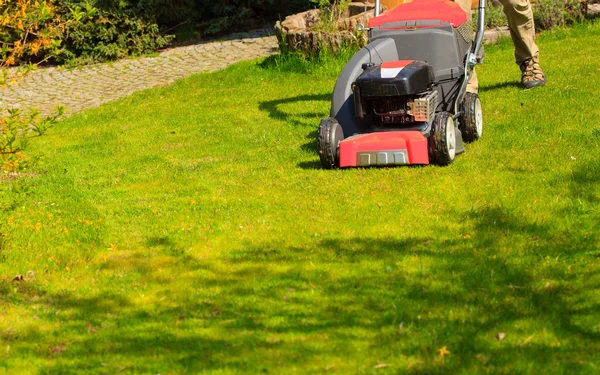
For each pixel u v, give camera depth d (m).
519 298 5.77
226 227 7.86
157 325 5.84
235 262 6.97
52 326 5.96
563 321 5.40
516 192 7.98
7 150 7.75
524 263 6.37
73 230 8.05
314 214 7.98
